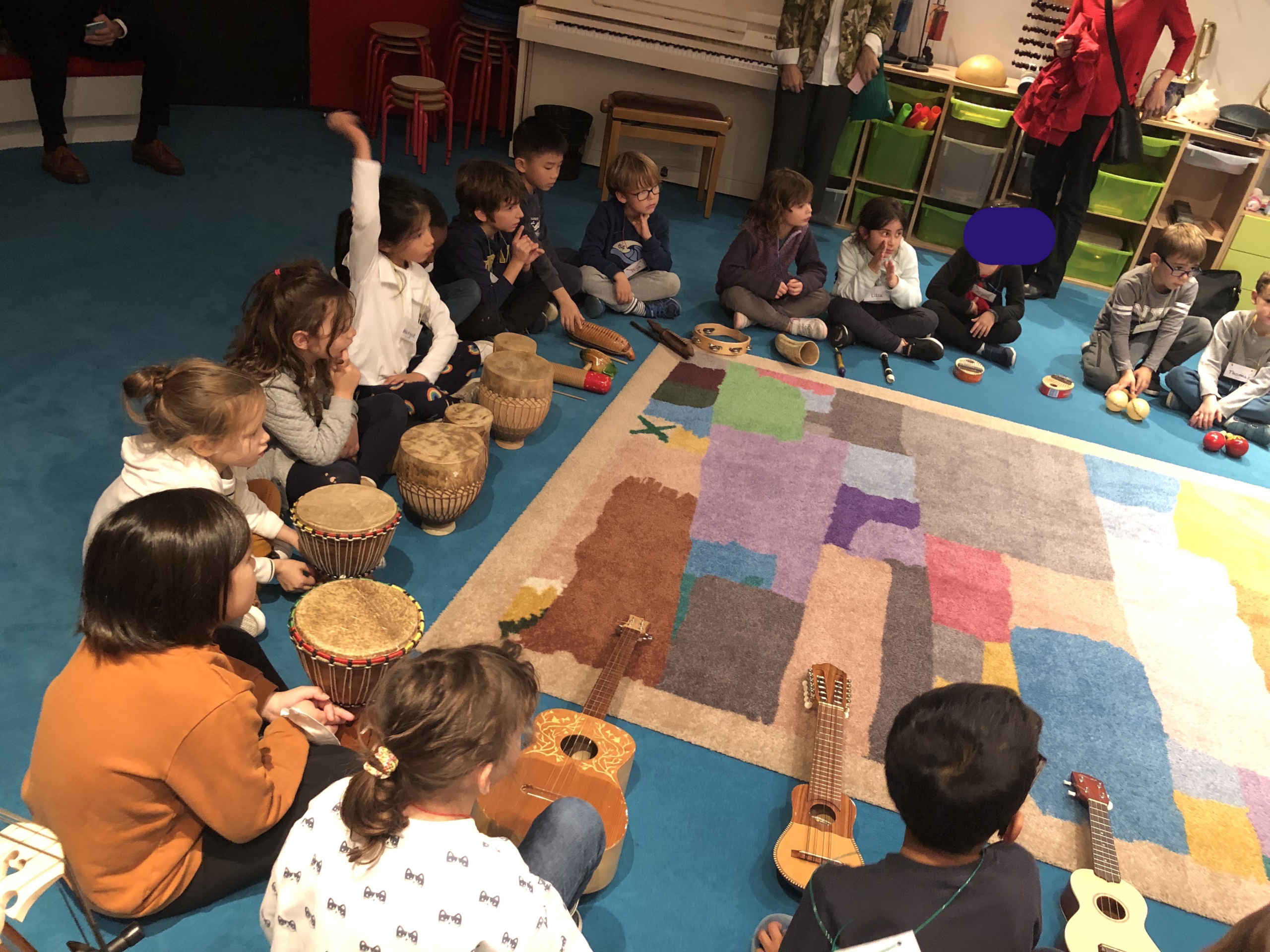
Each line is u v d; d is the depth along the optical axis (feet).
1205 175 18.16
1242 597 9.53
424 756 3.45
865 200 18.76
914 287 13.94
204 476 6.15
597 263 13.24
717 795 6.58
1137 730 7.71
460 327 11.00
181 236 13.34
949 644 8.29
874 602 8.66
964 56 18.38
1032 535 10.07
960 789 3.91
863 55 16.65
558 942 3.67
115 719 4.39
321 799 3.70
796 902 5.95
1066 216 16.53
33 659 6.62
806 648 7.95
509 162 18.33
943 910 3.82
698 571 8.62
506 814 5.43
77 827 4.56
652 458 10.24
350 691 5.94
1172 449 12.47
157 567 4.30
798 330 13.78
